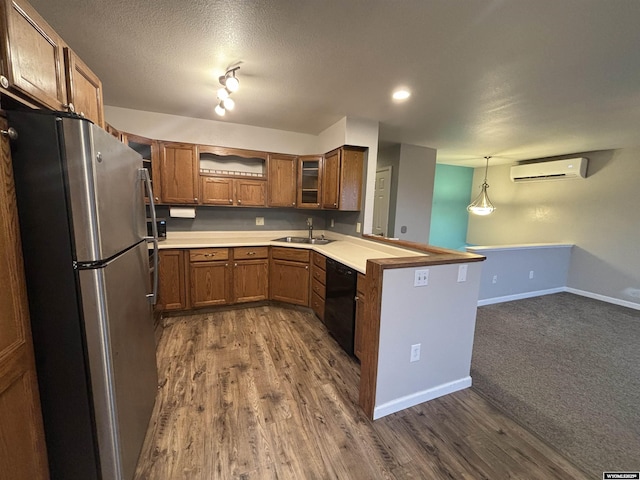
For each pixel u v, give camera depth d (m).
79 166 0.96
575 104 2.46
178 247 3.03
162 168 3.09
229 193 3.40
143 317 1.56
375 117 3.00
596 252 4.30
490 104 2.52
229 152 3.34
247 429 1.63
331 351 2.52
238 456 1.45
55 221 0.97
